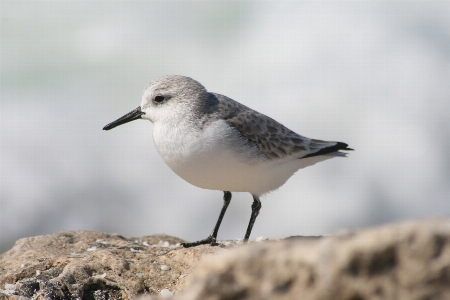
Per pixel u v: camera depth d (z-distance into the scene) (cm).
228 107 872
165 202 1543
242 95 1680
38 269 774
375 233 436
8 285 750
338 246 435
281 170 915
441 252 419
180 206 1534
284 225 1483
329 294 429
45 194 1569
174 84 857
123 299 729
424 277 419
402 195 1533
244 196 1501
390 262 425
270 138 892
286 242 471
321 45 1739
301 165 956
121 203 1562
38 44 1902
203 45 1830
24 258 818
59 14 1978
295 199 1512
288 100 1653
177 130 842
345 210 1511
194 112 843
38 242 887
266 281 442
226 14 1870
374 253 424
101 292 736
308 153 934
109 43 1894
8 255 845
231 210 1500
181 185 1555
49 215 1556
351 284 427
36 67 1838
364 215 1512
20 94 1761
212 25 1867
